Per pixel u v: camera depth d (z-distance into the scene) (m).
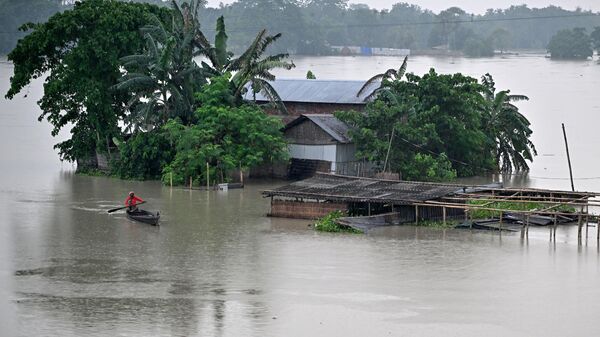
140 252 61.00
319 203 71.69
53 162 104.12
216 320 47.69
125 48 93.31
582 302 51.06
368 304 50.34
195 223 70.38
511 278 55.44
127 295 51.56
